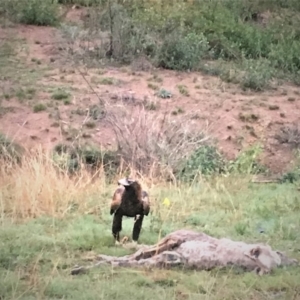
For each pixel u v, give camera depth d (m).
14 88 43.81
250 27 57.69
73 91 43.81
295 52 54.25
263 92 48.22
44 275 19.27
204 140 36.12
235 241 21.73
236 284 18.84
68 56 49.97
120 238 22.88
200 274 19.47
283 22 61.12
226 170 34.62
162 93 44.50
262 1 63.88
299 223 26.02
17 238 22.73
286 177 35.88
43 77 46.12
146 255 20.56
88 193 28.77
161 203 27.64
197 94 45.56
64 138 38.06
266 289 18.77
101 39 51.44
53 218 24.84
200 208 28.27
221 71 50.03
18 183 27.42
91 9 58.41
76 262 20.58
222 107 43.97
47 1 57.66
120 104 39.59
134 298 17.69
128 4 58.25
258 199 30.09
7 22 55.19
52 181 28.36
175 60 50.28
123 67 49.34
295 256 21.86
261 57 53.47
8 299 17.36
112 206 22.14
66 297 17.70
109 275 19.30
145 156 34.47
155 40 51.75
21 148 35.88
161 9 56.75
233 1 62.94
